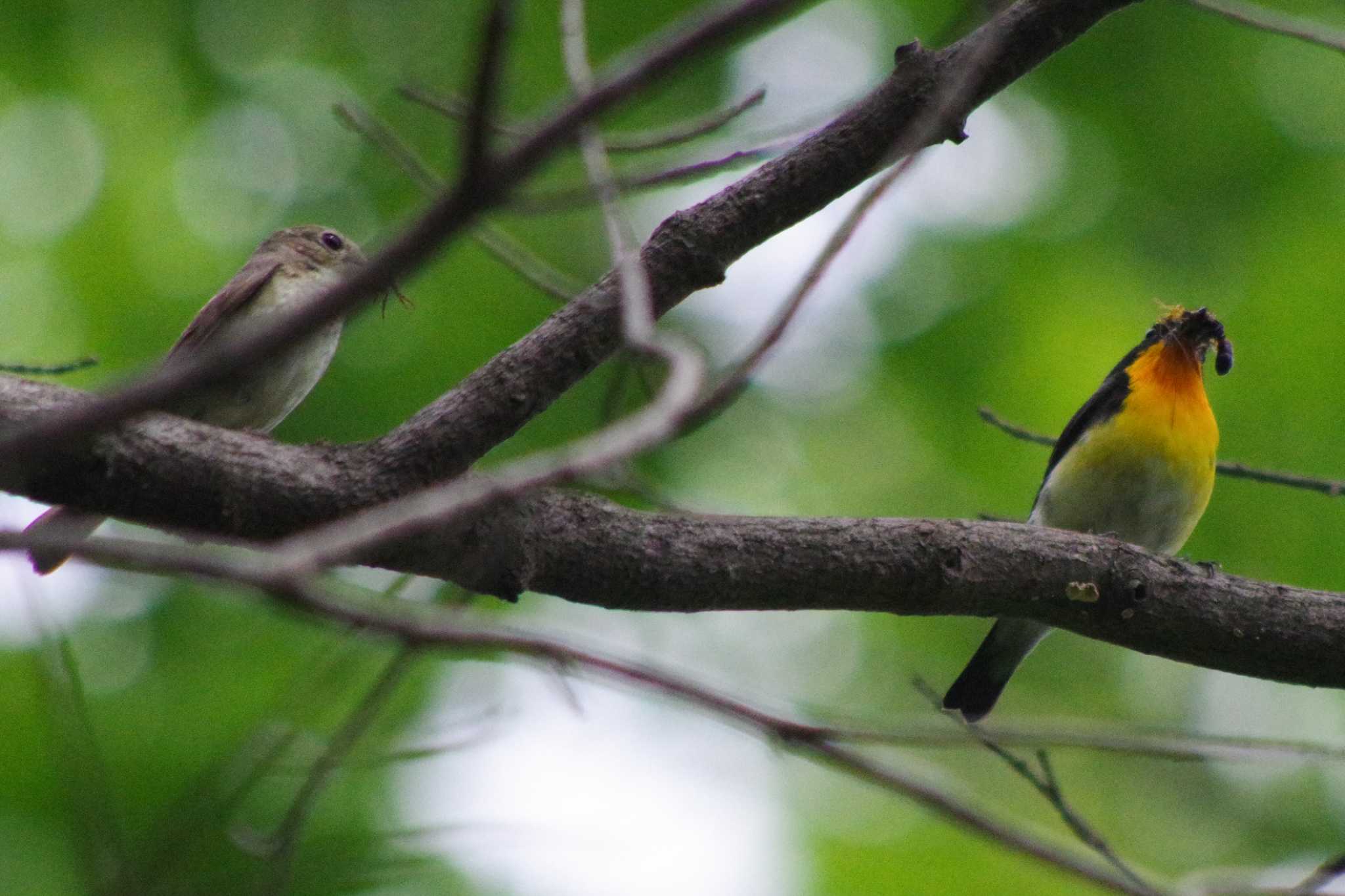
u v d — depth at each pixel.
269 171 12.59
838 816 11.30
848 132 6.28
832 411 13.43
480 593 6.05
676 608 6.29
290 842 5.48
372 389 11.63
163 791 9.49
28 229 12.09
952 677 13.30
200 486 5.71
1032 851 2.96
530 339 6.23
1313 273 12.63
